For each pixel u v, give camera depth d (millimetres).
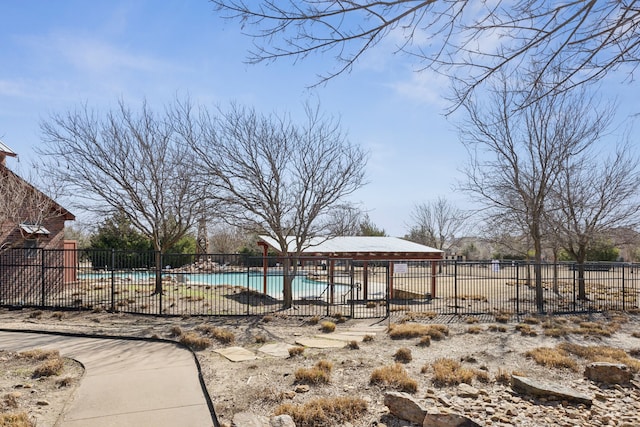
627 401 6383
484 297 20484
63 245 19891
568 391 6340
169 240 18984
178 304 16156
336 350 9398
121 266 22266
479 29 3590
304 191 17469
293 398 6309
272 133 17203
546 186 18953
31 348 9453
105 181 18031
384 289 24672
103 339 10531
